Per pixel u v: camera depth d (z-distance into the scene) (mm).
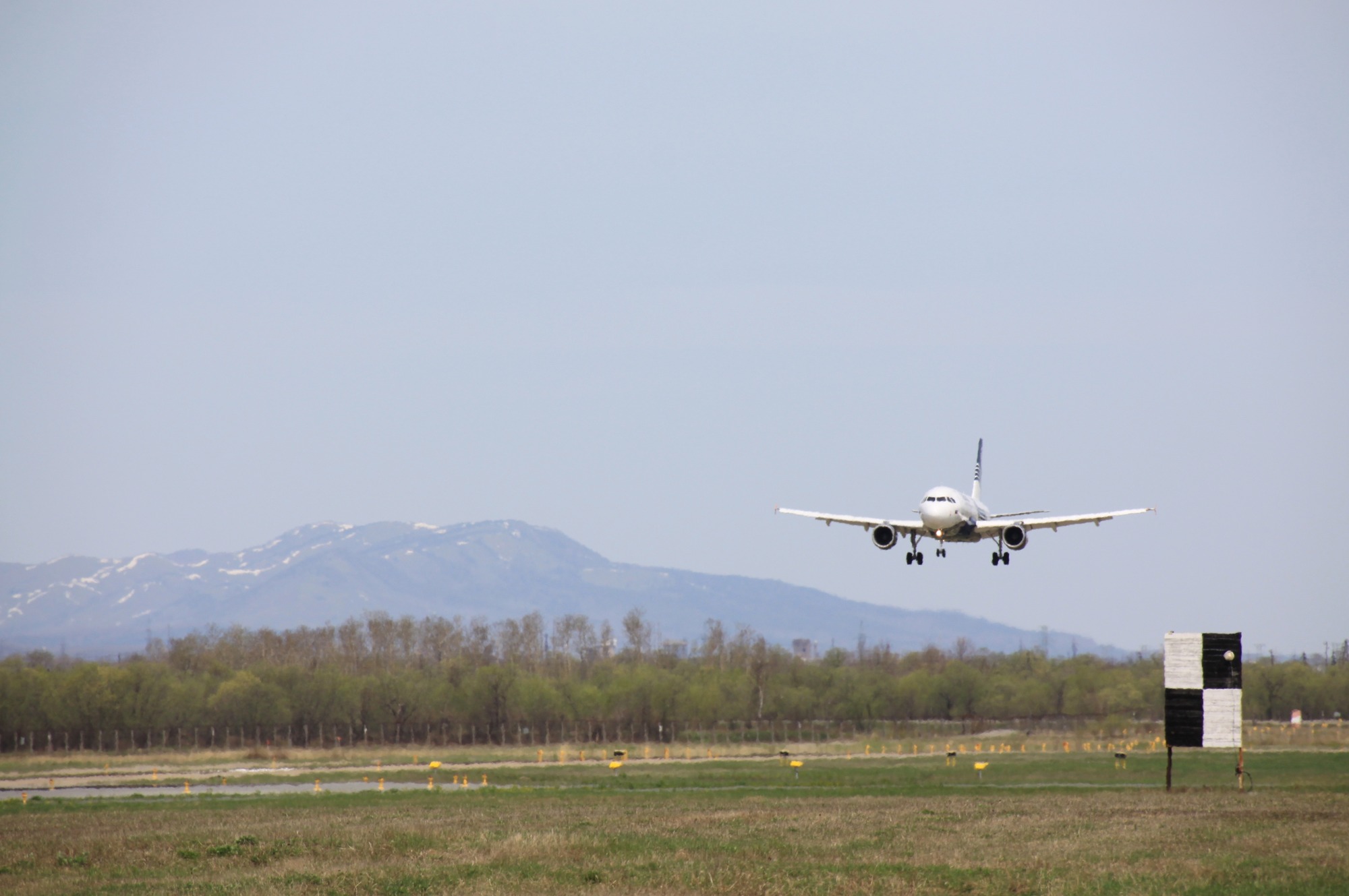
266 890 143250
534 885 145000
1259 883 143625
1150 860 160375
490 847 180125
